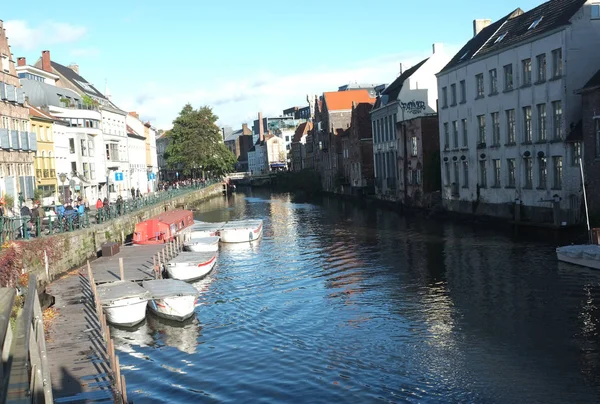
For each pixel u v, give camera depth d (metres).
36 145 36.97
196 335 16.53
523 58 31.66
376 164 58.19
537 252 24.03
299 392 12.16
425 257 25.19
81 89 59.06
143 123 87.06
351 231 36.12
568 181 28.30
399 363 13.30
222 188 98.56
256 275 24.30
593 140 26.16
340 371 13.09
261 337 15.95
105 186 54.88
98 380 12.32
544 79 29.97
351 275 22.86
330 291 20.52
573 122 28.38
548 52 29.52
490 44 36.03
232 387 12.70
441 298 18.34
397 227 36.38
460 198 39.44
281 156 143.62
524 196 32.16
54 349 14.22
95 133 52.25
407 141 47.44
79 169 48.69
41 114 41.78
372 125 59.16
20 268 18.19
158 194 61.03
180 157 89.31
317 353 14.33
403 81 50.72
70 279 21.95
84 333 15.51
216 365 14.09
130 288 18.75
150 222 31.86
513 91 32.69
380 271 23.12
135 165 76.06
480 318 16.05
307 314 17.83
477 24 45.78
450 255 25.09
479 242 27.81
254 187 118.88
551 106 29.47
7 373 7.19
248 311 18.69
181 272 23.47
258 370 13.55
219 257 29.58
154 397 12.38
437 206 42.28
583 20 28.11
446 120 41.09
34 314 8.27
